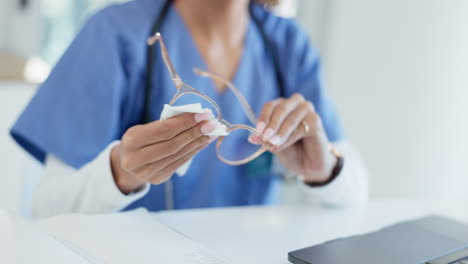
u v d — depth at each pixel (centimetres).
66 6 227
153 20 92
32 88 176
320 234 67
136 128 60
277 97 102
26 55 234
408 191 148
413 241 60
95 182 70
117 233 57
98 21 89
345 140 104
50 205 75
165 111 57
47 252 49
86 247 52
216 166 91
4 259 46
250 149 92
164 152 58
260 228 67
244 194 96
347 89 171
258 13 105
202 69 93
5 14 231
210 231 65
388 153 154
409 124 148
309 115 75
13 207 177
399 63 151
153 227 60
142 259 50
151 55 89
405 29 149
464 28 136
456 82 138
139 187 72
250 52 99
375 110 159
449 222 69
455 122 138
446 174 140
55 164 83
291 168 83
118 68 86
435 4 141
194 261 51
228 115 93
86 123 84
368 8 164
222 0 93
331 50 181
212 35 95
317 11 190
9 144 172
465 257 57
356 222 75
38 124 83
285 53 103
